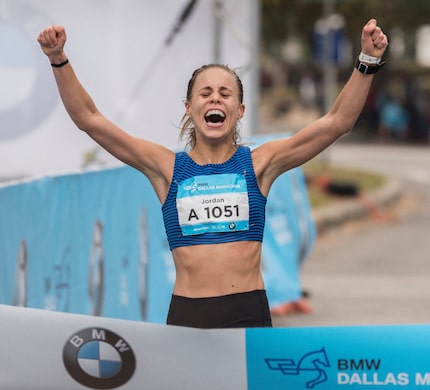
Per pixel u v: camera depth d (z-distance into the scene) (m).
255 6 26.22
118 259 14.95
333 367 8.84
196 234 9.10
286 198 20.83
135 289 15.54
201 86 9.25
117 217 14.93
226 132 9.21
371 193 40.34
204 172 9.20
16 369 9.07
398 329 8.78
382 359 8.78
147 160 9.35
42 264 12.82
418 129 71.12
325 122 9.31
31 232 12.51
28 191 12.45
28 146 22.92
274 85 103.38
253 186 9.20
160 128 24.52
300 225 21.20
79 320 9.03
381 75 73.00
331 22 49.31
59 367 9.06
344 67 83.25
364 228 34.38
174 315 9.16
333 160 56.03
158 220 16.41
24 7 22.66
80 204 13.85
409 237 31.72
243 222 9.12
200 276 9.07
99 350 9.02
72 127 23.03
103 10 23.56
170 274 16.77
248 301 9.08
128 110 24.09
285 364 8.87
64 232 13.38
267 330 8.88
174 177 9.23
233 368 8.92
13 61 22.69
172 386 8.98
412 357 8.76
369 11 53.72
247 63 26.42
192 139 9.77
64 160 23.05
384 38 9.05
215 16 25.22
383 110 71.56
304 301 21.25
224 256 9.07
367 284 23.36
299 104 99.12
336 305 20.81
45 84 22.81
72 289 13.63
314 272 25.19
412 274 24.84
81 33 23.48
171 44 24.39
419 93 72.31
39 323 9.05
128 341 8.98
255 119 26.61
